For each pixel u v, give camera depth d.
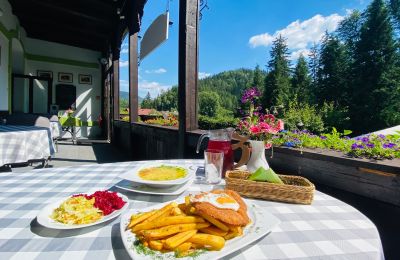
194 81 2.85
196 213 0.68
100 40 9.61
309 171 1.52
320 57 37.38
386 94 26.16
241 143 1.29
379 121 25.98
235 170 1.23
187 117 2.82
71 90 10.17
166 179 1.07
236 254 0.62
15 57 8.62
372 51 28.02
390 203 1.12
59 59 9.87
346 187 1.31
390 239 1.12
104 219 0.75
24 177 1.29
